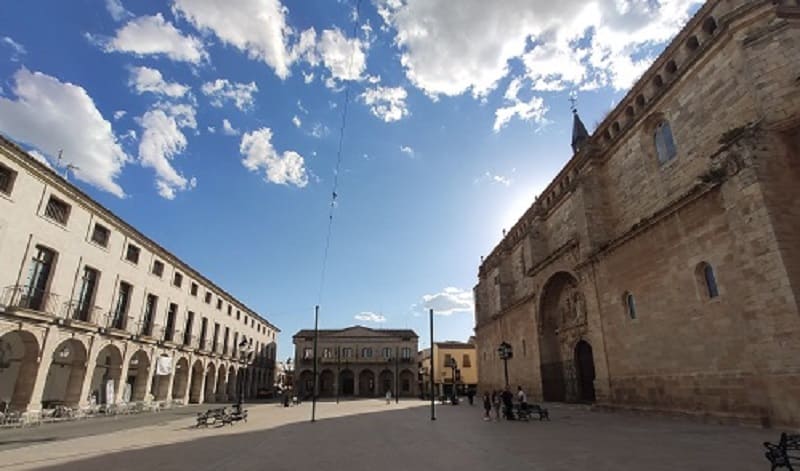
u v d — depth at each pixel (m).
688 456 8.77
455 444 12.32
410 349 76.81
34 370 22.62
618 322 20.19
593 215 23.25
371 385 76.38
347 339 77.00
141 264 33.31
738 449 9.36
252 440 14.32
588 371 26.16
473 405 37.03
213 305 47.72
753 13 14.25
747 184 12.94
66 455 11.24
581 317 26.09
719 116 15.41
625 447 10.21
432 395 22.44
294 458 10.45
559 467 8.24
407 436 14.82
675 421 15.39
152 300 35.34
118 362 30.34
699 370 15.06
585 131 33.75
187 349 40.59
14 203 21.81
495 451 10.65
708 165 15.98
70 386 26.08
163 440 14.55
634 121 20.75
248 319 60.97
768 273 12.20
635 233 18.86
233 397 54.69
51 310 23.83
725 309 14.00
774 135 13.12
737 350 13.46
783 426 11.52
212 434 16.47
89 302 27.59
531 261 32.69
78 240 26.33
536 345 31.05
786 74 13.09
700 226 15.20
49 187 24.05
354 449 11.91
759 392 12.53
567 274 27.48
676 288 16.38
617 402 20.00
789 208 12.40
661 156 19.41
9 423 20.39
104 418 25.81
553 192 31.94
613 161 23.19
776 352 11.80
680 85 17.58
